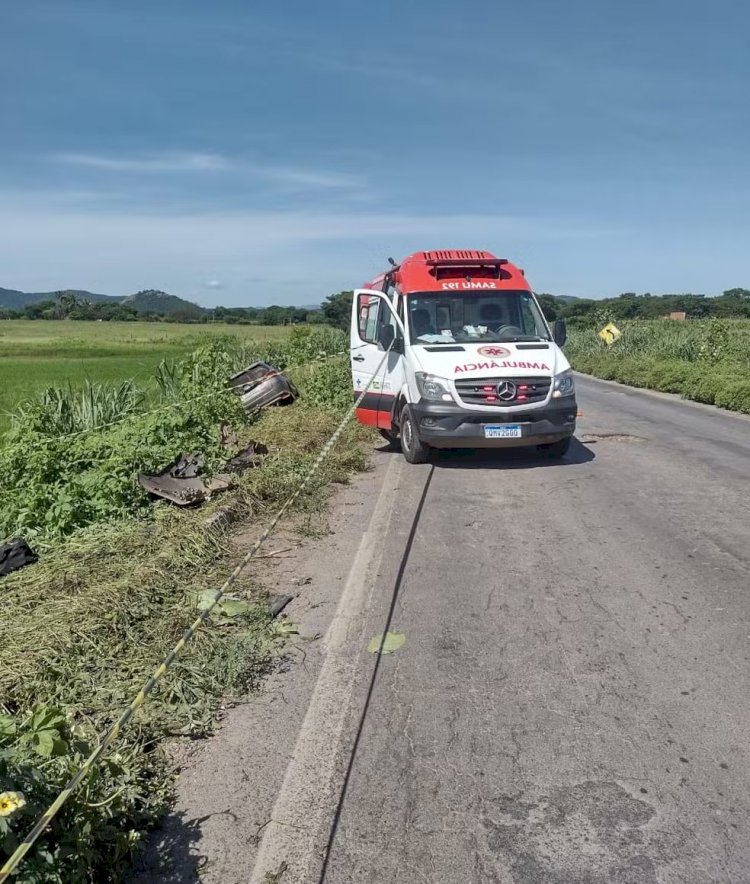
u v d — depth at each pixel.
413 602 5.61
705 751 3.69
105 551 6.35
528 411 10.07
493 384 10.02
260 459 9.88
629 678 4.41
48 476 8.14
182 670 4.43
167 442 9.34
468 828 3.21
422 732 3.91
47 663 4.33
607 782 3.48
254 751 3.80
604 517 7.80
